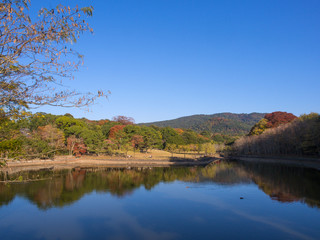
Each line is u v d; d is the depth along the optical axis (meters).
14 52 6.89
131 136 93.94
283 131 86.50
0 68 6.86
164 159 83.69
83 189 35.78
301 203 28.34
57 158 69.88
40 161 65.69
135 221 22.34
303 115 95.19
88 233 19.53
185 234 19.41
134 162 76.81
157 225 21.34
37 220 22.45
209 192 34.72
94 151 85.12
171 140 112.88
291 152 89.75
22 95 7.23
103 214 24.28
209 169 64.19
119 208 26.39
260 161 88.12
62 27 7.20
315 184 39.41
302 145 73.19
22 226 20.97
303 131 74.56
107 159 78.62
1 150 9.98
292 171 55.91
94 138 81.56
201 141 141.88
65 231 19.91
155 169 64.62
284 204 27.98
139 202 28.97
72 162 72.31
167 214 24.44
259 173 53.84
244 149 112.12
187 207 26.94
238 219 22.97
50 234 19.30
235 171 58.91
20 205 27.14
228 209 26.14
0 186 36.50
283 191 34.75
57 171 55.31
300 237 18.91
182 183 42.19
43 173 50.50
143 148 102.50
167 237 18.81
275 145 92.00
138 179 46.28
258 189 36.53
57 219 22.75
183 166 73.00
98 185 39.12
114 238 18.62
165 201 29.48
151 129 117.12
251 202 29.02
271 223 21.89
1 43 6.72
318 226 21.16
